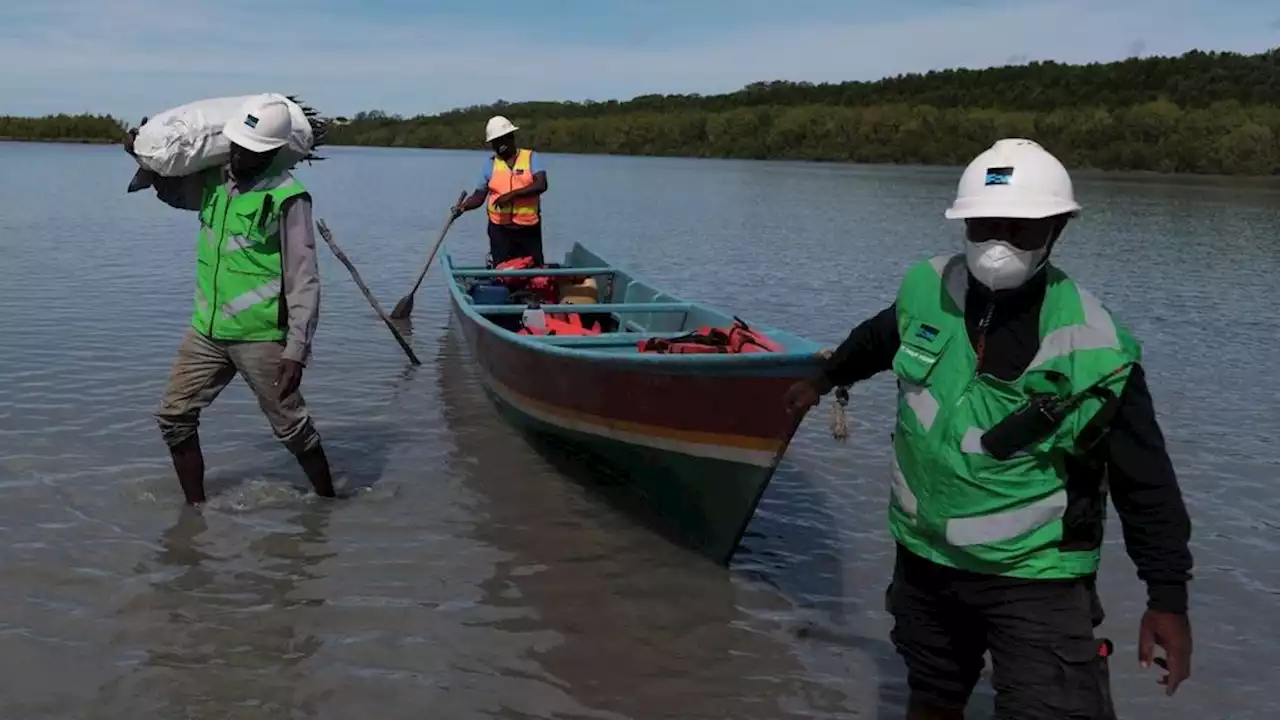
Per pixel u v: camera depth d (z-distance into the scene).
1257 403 9.26
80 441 7.07
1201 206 34.81
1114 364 2.75
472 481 6.80
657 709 4.34
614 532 6.10
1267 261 19.61
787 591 5.46
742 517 5.43
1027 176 2.82
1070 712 2.96
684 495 5.75
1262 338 12.15
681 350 6.02
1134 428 2.80
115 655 4.52
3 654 4.46
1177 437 8.20
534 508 6.39
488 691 4.41
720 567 5.71
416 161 73.12
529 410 7.02
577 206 31.70
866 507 6.67
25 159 48.88
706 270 17.08
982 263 2.88
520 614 5.07
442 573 5.46
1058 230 2.91
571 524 6.18
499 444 7.55
